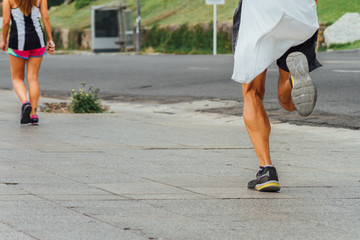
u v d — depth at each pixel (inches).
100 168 264.7
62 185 229.1
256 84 225.6
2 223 177.2
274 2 215.0
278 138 370.9
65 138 354.9
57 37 2244.1
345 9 1619.1
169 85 726.5
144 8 2139.5
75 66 1058.1
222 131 397.4
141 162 281.0
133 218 184.5
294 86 212.7
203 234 169.3
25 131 381.1
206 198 211.8
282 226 178.2
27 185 228.5
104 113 499.5
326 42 1536.7
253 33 218.7
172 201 206.7
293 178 250.2
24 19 408.2
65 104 535.8
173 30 1875.0
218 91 653.9
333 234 171.0
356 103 518.6
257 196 216.1
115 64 1088.2
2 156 289.3
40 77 871.1
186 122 450.0
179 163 279.9
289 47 218.7
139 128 407.8
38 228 172.7
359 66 840.9
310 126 427.8
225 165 276.5
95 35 1871.3
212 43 1760.6
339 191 226.2
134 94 669.3
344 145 342.6
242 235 168.9
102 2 2391.7
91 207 197.2
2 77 873.5
